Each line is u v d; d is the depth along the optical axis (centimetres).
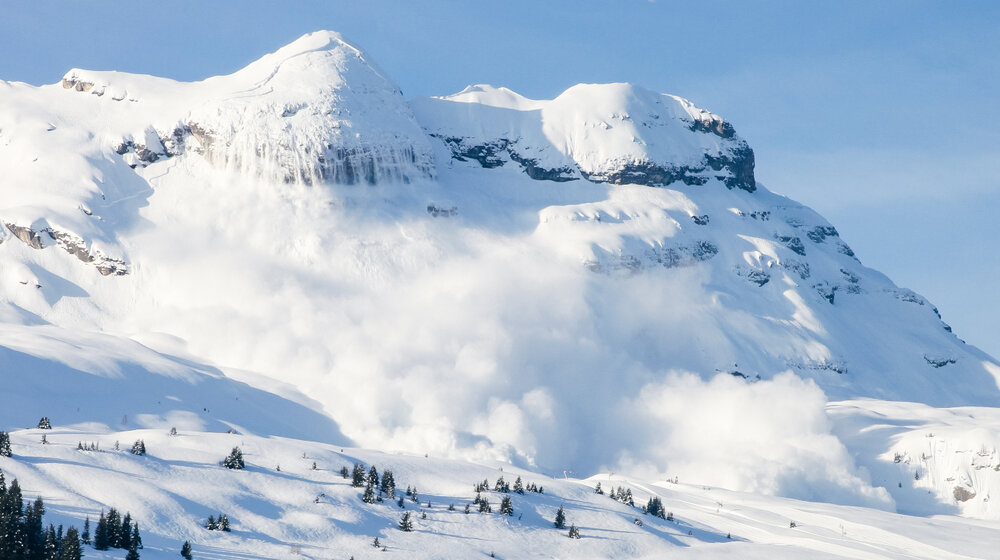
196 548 15562
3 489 14238
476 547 17638
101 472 17512
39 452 18025
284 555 15950
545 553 18038
